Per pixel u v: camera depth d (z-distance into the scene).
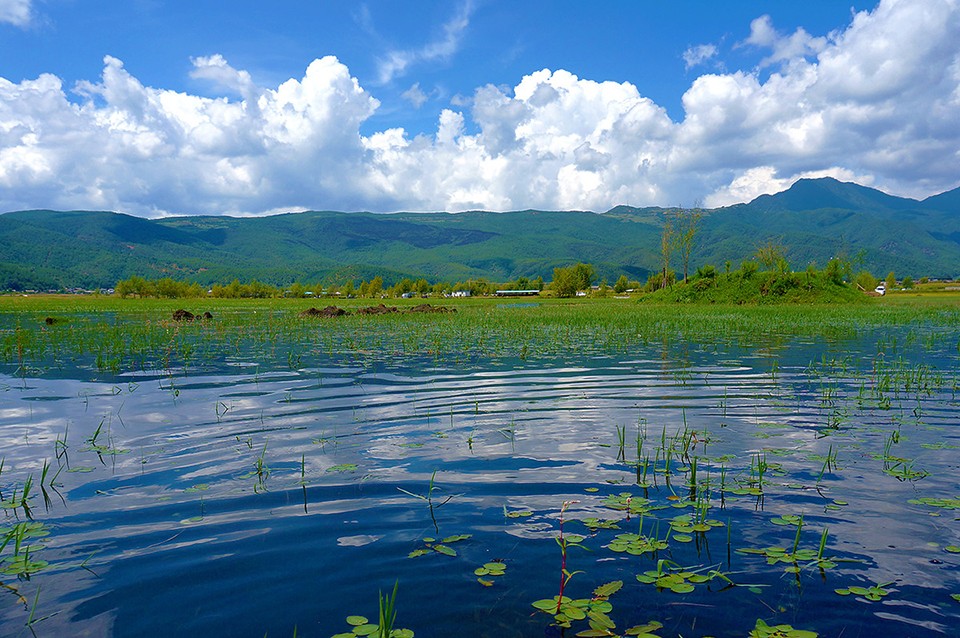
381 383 11.05
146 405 9.27
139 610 3.47
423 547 4.22
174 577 3.83
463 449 6.66
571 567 3.93
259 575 3.85
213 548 4.23
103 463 6.28
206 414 8.59
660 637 3.14
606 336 20.44
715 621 3.30
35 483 5.67
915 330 22.75
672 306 46.38
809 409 8.73
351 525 4.61
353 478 5.68
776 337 19.97
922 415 8.30
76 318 33.50
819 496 5.16
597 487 5.43
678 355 15.00
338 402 9.37
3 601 3.57
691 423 7.89
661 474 5.77
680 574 3.81
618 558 4.05
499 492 5.30
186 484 5.59
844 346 17.16
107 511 4.93
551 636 3.17
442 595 3.60
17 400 9.72
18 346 16.80
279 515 4.81
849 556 4.05
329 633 3.21
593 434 7.32
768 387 10.52
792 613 3.38
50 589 3.70
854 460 6.18
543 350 16.19
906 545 4.21
